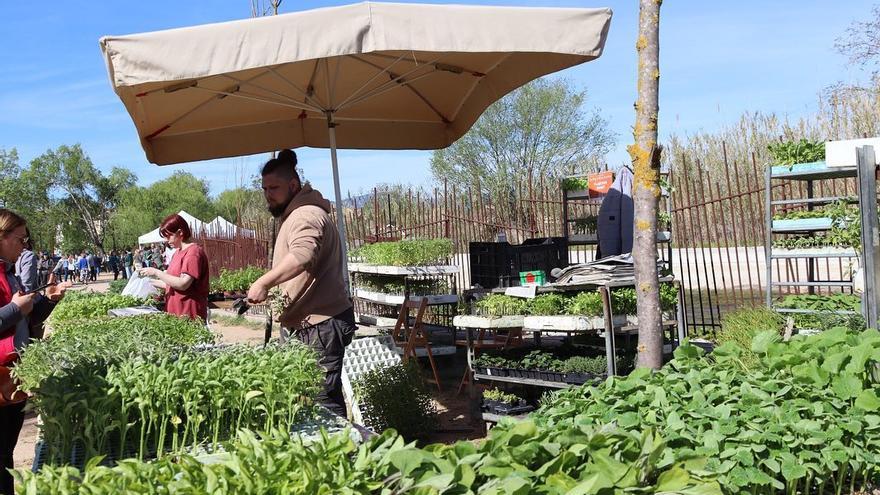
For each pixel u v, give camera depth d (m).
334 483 1.99
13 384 3.94
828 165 6.97
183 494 1.92
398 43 4.94
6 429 4.07
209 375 3.20
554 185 14.45
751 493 3.51
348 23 4.90
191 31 4.78
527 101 32.31
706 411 3.58
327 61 7.02
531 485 2.16
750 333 6.03
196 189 82.50
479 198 13.84
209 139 8.51
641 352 4.63
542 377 6.27
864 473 3.85
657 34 4.57
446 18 4.99
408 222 15.21
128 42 4.70
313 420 3.45
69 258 52.91
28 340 4.18
